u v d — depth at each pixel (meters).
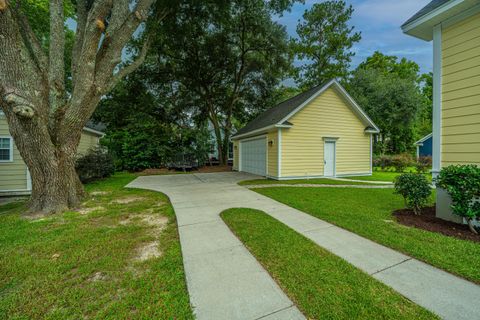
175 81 17.25
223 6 9.97
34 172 4.62
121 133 15.30
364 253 2.65
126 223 3.91
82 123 5.13
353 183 8.73
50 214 4.47
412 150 23.88
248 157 13.50
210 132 18.61
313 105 10.26
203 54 15.65
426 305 1.74
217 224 3.80
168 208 4.91
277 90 19.12
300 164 10.12
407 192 4.18
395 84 20.62
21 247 2.88
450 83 3.91
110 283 2.08
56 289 2.00
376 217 4.07
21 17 4.74
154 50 14.38
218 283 2.07
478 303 1.76
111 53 5.39
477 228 3.35
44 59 4.86
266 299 1.83
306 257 2.56
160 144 16.30
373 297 1.84
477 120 3.54
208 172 14.23
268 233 3.31
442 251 2.63
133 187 8.02
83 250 2.79
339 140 10.88
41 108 4.49
